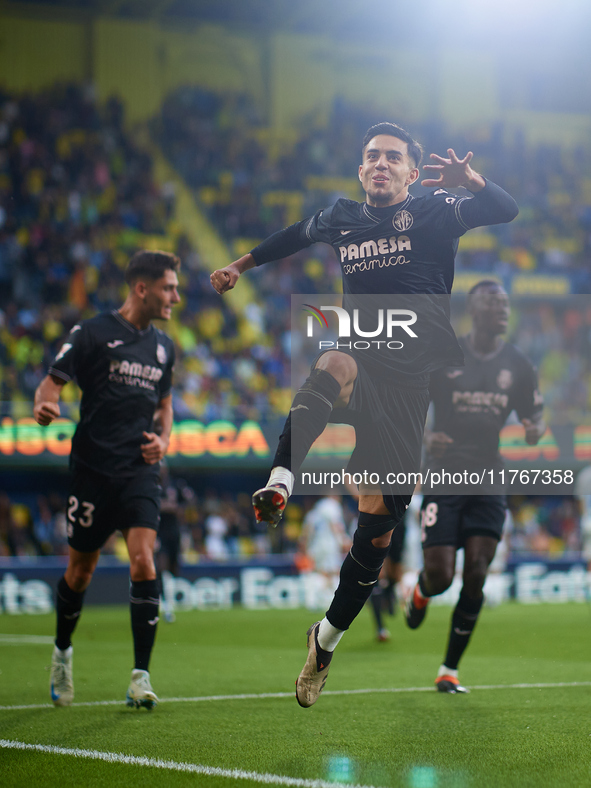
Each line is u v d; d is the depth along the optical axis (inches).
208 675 388.2
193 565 966.4
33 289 1322.6
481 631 616.4
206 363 1350.9
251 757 212.5
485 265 1705.2
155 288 302.2
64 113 1628.9
